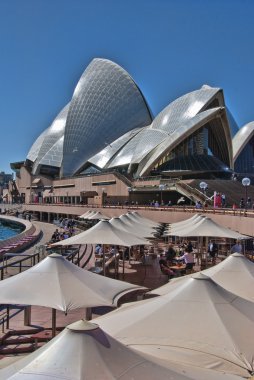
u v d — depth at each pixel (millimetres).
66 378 3518
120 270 20516
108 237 16359
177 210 35438
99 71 92438
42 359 3740
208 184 54469
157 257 24188
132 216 25719
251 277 8539
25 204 89875
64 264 8797
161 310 5816
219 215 28953
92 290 8148
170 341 5156
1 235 57344
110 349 3865
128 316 5887
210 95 69938
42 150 106250
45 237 40500
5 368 3848
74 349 3766
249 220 23812
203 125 66312
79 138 92938
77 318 12359
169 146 66500
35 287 8109
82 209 56250
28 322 11688
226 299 6043
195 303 5875
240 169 84000
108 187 69812
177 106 74250
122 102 89812
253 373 4645
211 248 21969
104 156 85438
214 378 4023
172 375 3824
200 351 4969
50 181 101750
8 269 19656
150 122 90500
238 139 84188
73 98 94062
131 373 3688
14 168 132875
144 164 71125
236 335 5297
